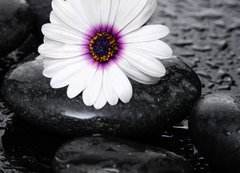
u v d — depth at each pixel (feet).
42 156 1.45
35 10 1.71
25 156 1.45
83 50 1.46
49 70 1.45
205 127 1.41
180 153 1.48
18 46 1.66
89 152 1.36
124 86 1.42
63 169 1.35
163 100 1.44
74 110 1.43
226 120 1.40
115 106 1.43
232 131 1.39
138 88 1.44
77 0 1.46
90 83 1.43
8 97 1.48
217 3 2.02
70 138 1.46
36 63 1.51
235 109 1.41
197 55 1.79
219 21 1.94
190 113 1.45
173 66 1.50
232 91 1.67
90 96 1.42
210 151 1.41
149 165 1.34
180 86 1.47
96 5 1.46
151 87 1.45
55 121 1.44
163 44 1.43
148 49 1.43
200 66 1.75
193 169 1.40
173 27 1.90
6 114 1.55
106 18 1.46
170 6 2.00
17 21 1.63
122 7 1.45
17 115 1.49
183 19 1.94
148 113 1.43
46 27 1.46
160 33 1.43
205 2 2.02
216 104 1.43
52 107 1.44
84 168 1.34
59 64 1.45
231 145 1.39
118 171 1.34
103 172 1.34
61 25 1.46
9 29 1.62
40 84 1.46
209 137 1.40
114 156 1.35
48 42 1.46
